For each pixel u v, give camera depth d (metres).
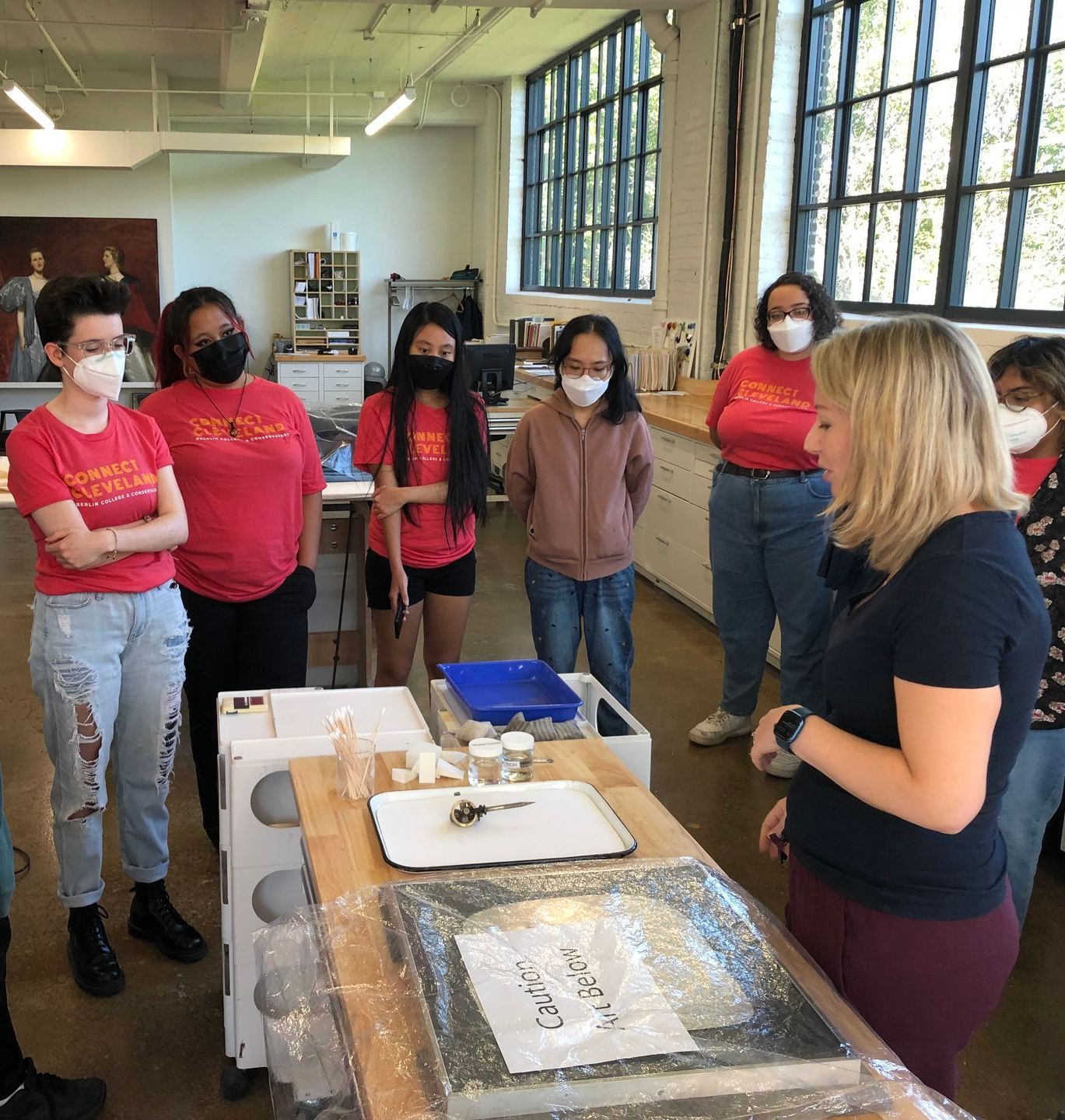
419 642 4.46
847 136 5.23
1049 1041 2.14
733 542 3.30
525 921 1.11
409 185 11.55
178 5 7.61
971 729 1.00
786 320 2.97
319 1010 1.01
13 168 9.23
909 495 1.04
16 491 1.96
